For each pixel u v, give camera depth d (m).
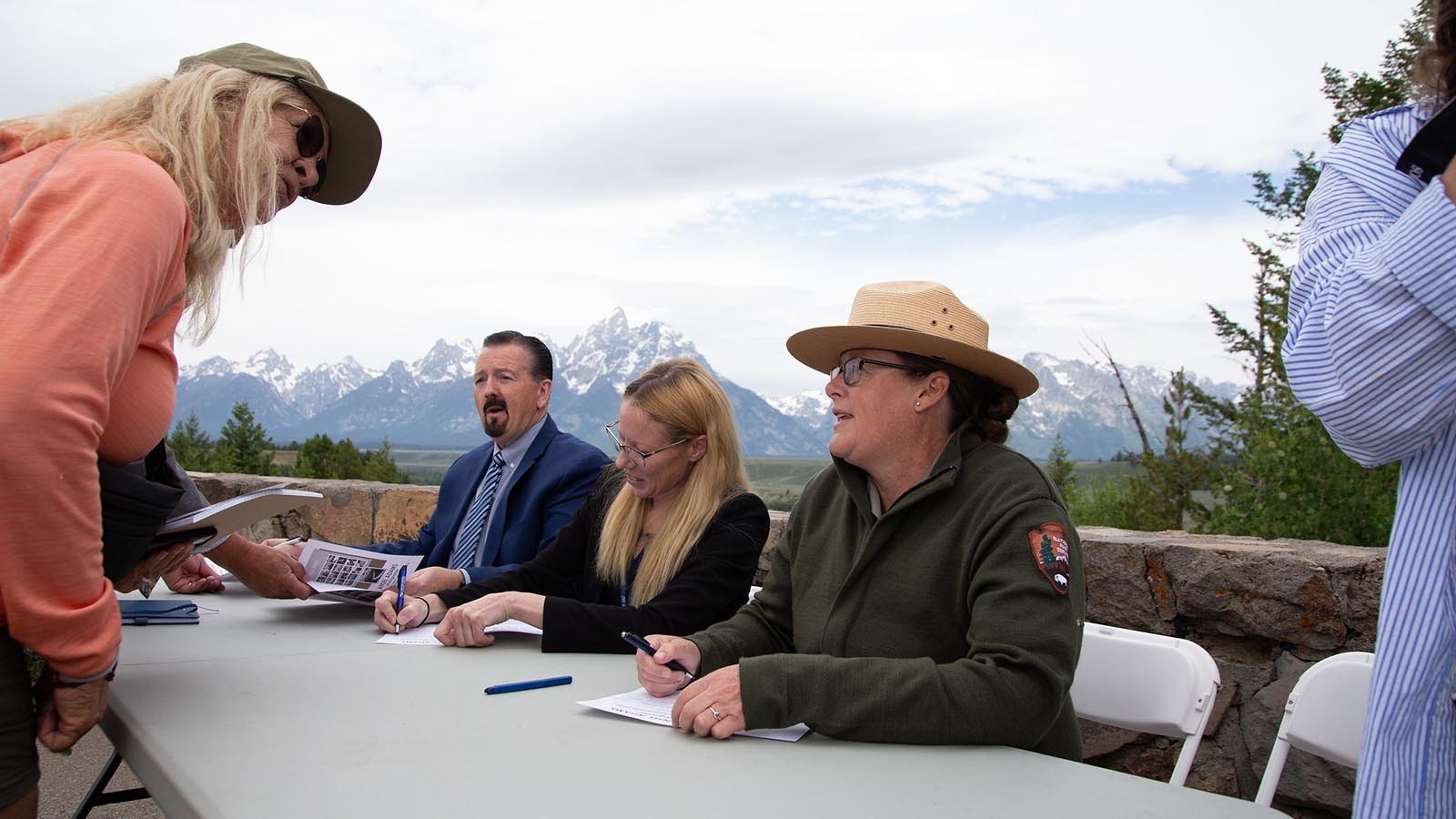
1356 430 1.12
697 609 2.28
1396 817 1.09
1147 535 3.13
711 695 1.49
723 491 2.52
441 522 3.68
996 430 1.93
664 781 1.25
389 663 1.94
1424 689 1.09
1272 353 7.35
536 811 1.12
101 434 1.38
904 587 1.77
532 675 1.87
